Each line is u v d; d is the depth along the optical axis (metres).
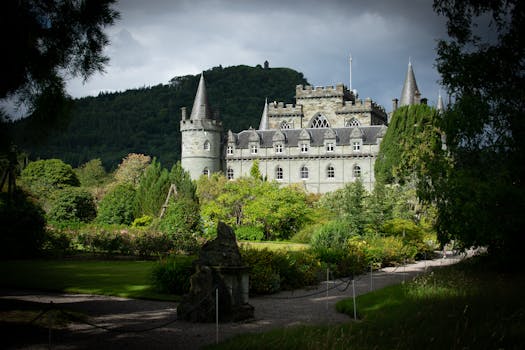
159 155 146.62
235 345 11.48
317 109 98.25
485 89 23.39
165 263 21.16
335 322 14.73
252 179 56.12
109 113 166.25
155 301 18.75
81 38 13.56
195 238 36.44
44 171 82.25
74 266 29.84
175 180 60.41
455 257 39.34
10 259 34.31
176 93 182.00
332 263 27.47
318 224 46.44
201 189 68.81
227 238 15.85
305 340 11.45
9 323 13.79
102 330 13.81
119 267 29.28
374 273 28.67
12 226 34.50
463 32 23.02
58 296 19.69
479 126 21.89
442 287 17.53
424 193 23.00
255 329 14.01
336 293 21.11
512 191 20.14
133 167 102.75
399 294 17.59
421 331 11.67
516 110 22.00
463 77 23.11
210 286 15.00
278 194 52.00
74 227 47.75
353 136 84.19
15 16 12.16
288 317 15.79
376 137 83.69
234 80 191.88
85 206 62.84
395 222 38.94
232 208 54.50
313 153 85.69
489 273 21.64
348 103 96.69
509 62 22.64
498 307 13.75
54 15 13.26
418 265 33.22
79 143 152.88
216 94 184.25
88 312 16.44
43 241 36.03
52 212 59.88
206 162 87.06
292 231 52.12
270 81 194.00
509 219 20.20
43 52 13.09
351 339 11.55
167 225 38.19
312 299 19.56
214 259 15.45
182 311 15.23
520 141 21.66
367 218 38.66
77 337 13.04
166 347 12.09
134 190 66.44
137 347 12.09
